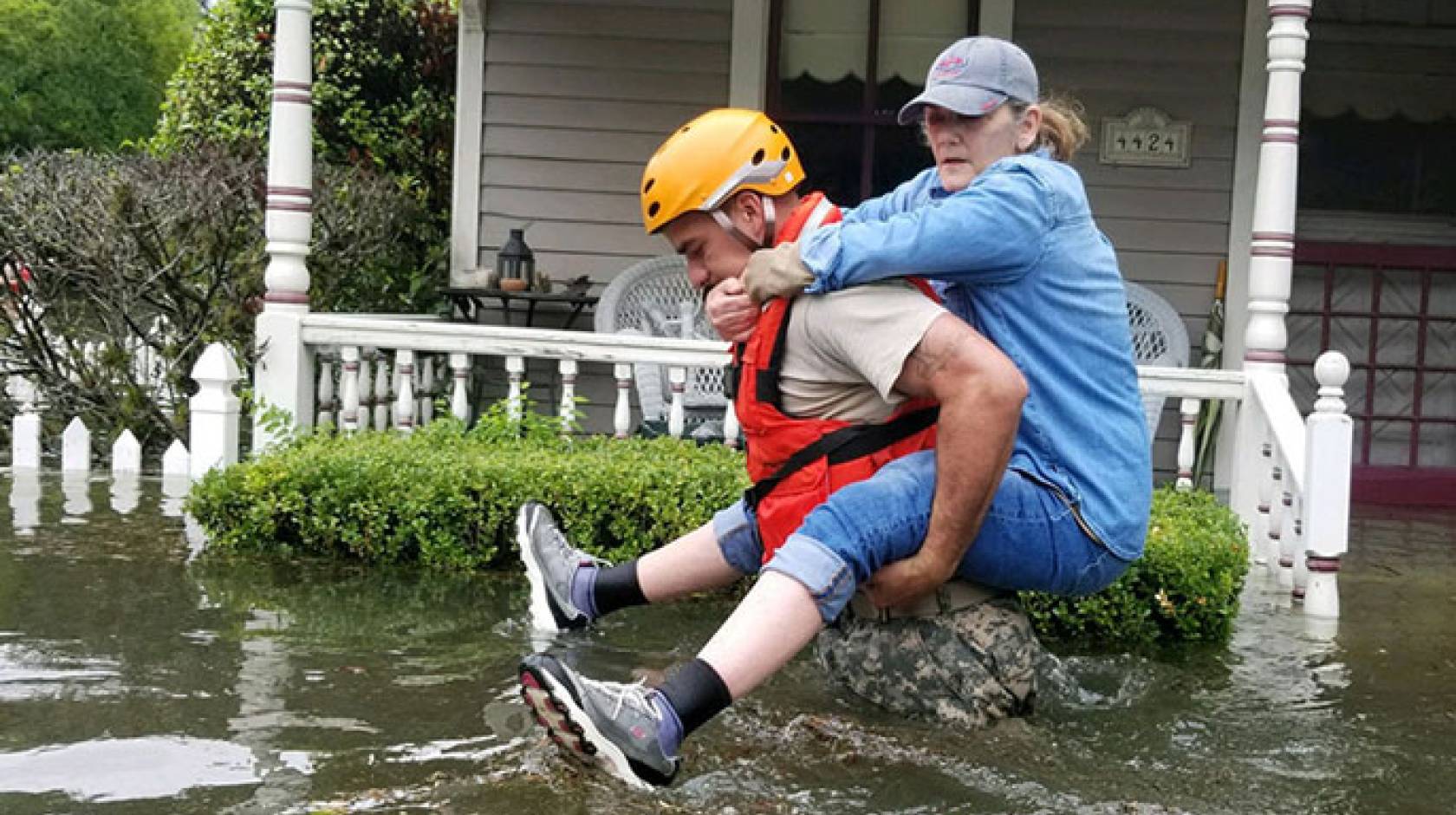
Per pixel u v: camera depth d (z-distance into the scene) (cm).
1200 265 1313
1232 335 1293
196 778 476
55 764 486
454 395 1090
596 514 800
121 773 479
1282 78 962
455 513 811
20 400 1272
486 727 536
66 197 1237
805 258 508
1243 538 800
